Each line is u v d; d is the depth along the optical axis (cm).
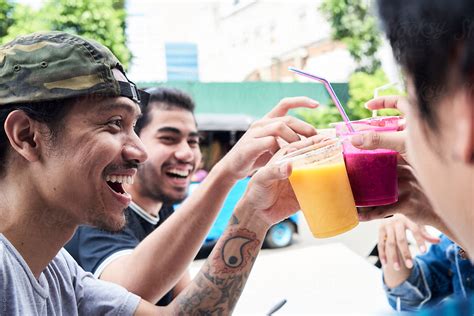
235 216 121
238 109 754
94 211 94
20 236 91
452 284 156
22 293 85
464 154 42
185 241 134
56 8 631
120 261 143
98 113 90
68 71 86
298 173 102
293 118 123
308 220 106
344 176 101
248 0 1096
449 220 50
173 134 194
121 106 94
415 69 44
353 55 696
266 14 1018
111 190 96
